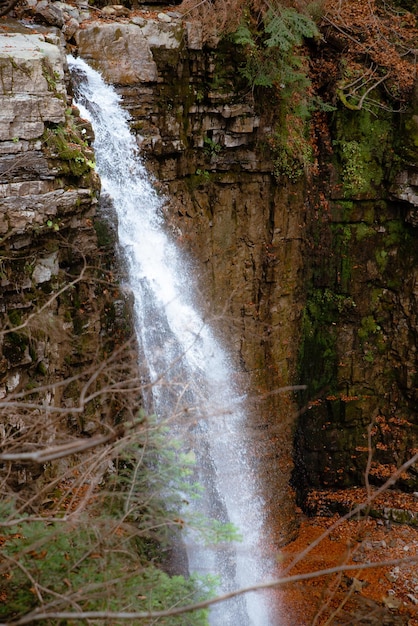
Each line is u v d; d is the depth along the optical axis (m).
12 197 7.43
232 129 12.98
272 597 12.50
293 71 13.33
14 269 7.54
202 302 13.08
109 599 4.87
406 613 12.17
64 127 8.10
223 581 10.88
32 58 7.48
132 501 5.81
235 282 14.07
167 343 10.86
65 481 8.12
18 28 9.56
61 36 10.29
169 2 13.16
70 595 4.63
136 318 10.25
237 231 13.89
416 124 14.13
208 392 11.30
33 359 7.83
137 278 10.72
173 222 12.37
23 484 7.45
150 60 11.38
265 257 14.40
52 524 6.32
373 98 14.42
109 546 5.48
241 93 12.78
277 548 14.20
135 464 6.12
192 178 13.00
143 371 8.27
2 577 5.35
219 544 6.70
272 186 14.11
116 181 11.01
